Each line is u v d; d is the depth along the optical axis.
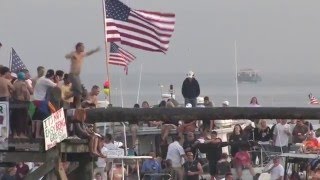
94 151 62.00
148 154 93.88
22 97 61.78
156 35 76.88
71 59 61.34
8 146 60.03
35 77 65.88
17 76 66.69
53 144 58.78
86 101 66.19
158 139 98.75
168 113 59.62
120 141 98.56
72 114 60.50
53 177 60.47
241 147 94.75
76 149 61.72
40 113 60.00
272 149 96.62
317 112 58.81
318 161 85.44
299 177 86.81
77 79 61.41
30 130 60.19
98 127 95.25
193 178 90.62
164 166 93.69
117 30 77.44
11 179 81.81
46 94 61.25
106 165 88.69
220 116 59.41
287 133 96.69
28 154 60.16
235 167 93.06
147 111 59.84
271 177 90.31
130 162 91.94
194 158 91.81
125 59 90.81
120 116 60.00
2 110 59.84
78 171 64.75
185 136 94.00
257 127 97.38
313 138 89.94
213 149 93.06
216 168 92.56
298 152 89.00
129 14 77.06
